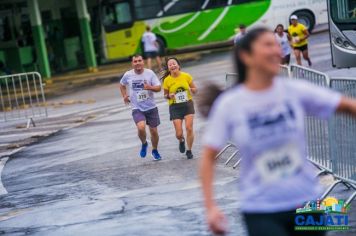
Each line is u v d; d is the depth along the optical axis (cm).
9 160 1895
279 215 500
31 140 2208
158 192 1262
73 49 5191
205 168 503
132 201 1215
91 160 1705
